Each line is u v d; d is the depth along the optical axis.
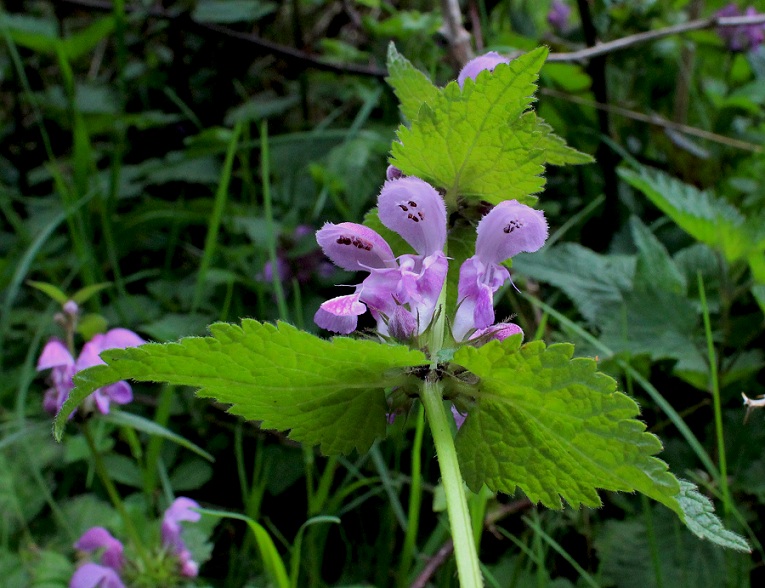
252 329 0.16
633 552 0.27
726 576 0.26
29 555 0.29
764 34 0.47
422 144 0.17
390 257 0.18
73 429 0.35
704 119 0.49
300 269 0.42
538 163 0.17
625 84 0.50
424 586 0.26
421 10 0.58
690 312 0.29
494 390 0.17
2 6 0.64
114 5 0.47
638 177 0.30
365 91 0.45
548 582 0.27
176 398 0.36
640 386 0.32
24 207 0.54
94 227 0.47
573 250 0.34
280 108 0.53
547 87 0.44
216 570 0.32
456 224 0.18
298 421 0.17
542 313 0.36
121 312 0.39
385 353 0.16
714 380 0.25
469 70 0.19
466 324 0.17
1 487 0.32
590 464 0.16
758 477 0.28
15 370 0.39
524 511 0.28
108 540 0.27
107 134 0.60
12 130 0.58
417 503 0.25
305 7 0.64
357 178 0.39
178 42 0.55
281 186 0.48
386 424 0.17
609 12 0.45
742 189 0.42
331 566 0.31
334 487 0.33
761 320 0.32
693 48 0.47
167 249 0.49
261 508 0.34
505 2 0.51
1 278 0.43
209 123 0.57
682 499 0.16
